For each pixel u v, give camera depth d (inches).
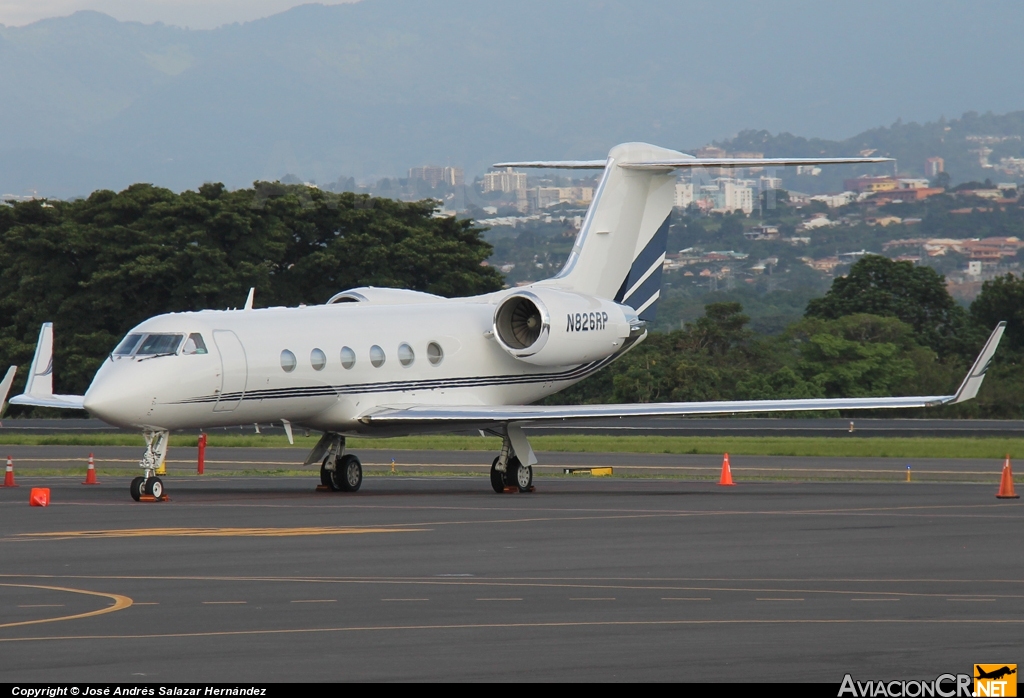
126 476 4889.3
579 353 4638.3
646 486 4537.4
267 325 4121.6
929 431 7647.6
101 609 2026.3
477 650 1742.1
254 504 3718.0
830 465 5570.9
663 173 5064.0
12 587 2234.3
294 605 2068.2
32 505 3629.4
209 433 7367.1
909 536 2994.6
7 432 7470.5
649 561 2573.8
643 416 4114.2
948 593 2203.5
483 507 3663.9
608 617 1972.2
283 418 4138.8
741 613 2009.1
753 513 3513.8
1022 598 2155.5
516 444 4242.1
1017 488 4473.4
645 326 4913.9
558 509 3612.2
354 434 4357.8
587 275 4889.3
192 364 3873.0
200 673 1606.8
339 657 1699.1
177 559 2576.3
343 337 4261.8
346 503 3769.7
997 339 4045.3
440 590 2215.8
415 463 5575.8
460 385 4566.9
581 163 4960.6
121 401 3757.4
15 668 1630.2
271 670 1626.5
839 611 2030.0
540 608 2047.2
